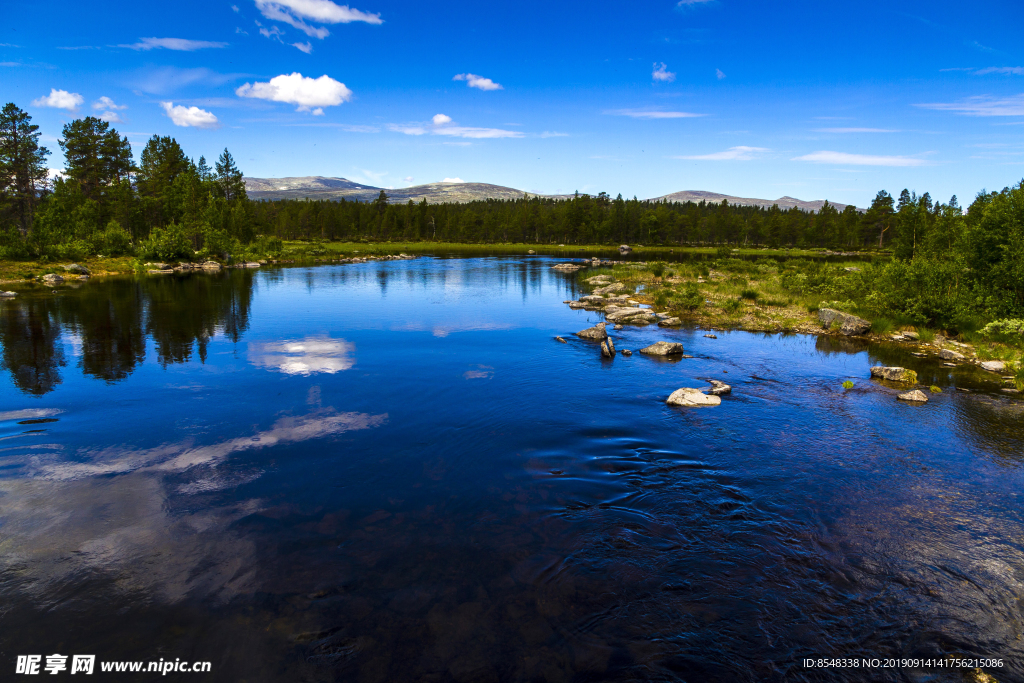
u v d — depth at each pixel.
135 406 14.84
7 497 9.56
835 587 7.38
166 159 106.06
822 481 10.65
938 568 7.84
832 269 51.53
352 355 21.31
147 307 33.94
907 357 21.36
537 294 43.91
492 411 14.64
